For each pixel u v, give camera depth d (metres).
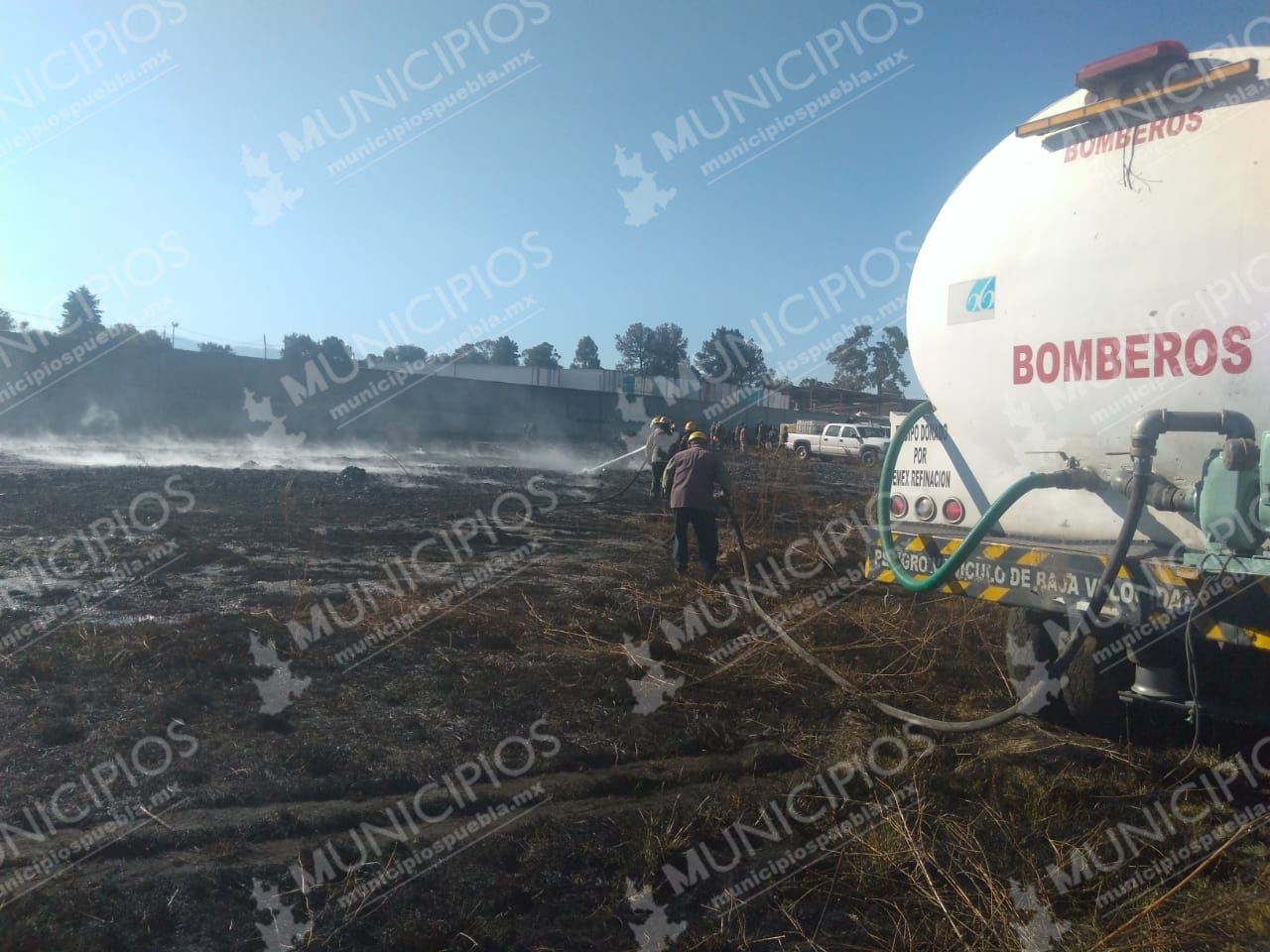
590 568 10.50
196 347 42.12
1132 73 4.52
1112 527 4.80
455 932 3.37
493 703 5.81
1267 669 4.36
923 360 5.56
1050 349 4.88
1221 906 3.59
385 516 14.73
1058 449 4.94
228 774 4.61
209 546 11.02
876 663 6.81
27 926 3.28
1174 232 4.39
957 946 3.39
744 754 5.17
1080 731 5.44
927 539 5.57
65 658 6.30
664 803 4.49
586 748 5.10
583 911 3.57
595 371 54.56
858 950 3.38
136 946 3.23
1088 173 4.74
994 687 6.29
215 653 6.56
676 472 9.91
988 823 4.30
